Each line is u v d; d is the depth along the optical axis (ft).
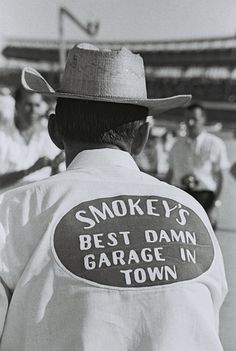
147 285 3.97
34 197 4.14
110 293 3.92
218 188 19.24
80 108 4.39
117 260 3.98
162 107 4.79
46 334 3.90
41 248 3.98
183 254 4.12
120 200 4.17
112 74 4.35
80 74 4.37
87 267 3.94
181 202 4.35
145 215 4.15
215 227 20.79
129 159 4.44
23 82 4.60
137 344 3.89
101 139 4.41
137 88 4.42
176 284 4.01
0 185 11.11
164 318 3.92
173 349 3.88
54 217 4.05
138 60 4.47
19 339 4.02
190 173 19.15
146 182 4.36
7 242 4.04
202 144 19.22
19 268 4.03
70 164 4.45
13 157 14.60
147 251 4.04
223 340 12.48
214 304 4.30
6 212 4.11
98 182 4.25
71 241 3.99
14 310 4.00
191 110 19.08
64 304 3.91
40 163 10.52
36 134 14.87
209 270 4.21
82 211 4.09
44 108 15.06
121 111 4.40
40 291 3.93
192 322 3.98
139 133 4.57
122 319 3.90
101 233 4.03
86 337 3.84
